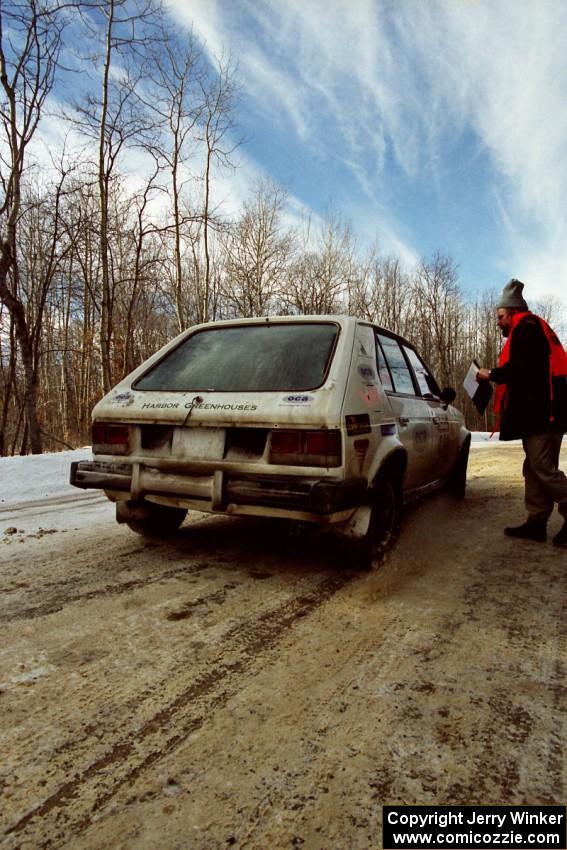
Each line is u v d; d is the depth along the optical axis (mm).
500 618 2377
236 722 1571
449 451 4633
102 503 5348
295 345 3037
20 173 10992
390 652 2033
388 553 3143
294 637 2154
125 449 2939
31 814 1212
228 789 1300
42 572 2951
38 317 13500
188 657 1974
